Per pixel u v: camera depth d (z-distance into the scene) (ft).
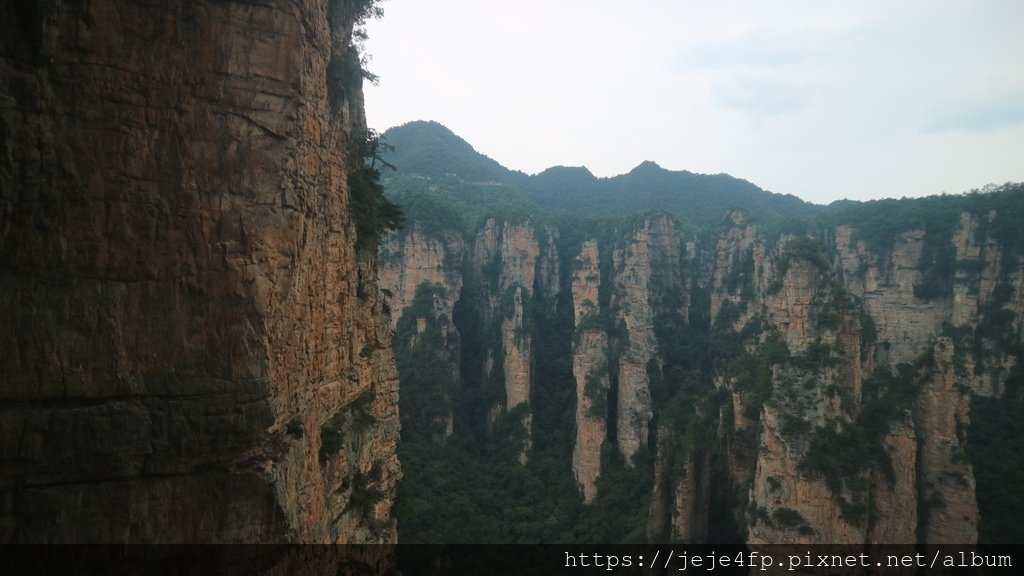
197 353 48.16
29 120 43.80
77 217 45.14
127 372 46.34
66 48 44.32
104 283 45.85
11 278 43.73
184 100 47.75
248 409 49.60
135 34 46.06
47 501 44.19
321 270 71.10
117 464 45.93
